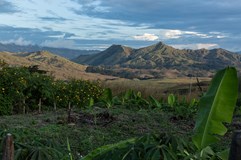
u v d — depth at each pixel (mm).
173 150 3562
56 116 10281
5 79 11688
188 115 11164
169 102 13109
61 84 13812
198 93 16328
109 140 8219
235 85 3715
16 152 3781
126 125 9562
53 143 4375
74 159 6543
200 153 3801
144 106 13039
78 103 13641
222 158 3844
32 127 8688
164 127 9711
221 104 3734
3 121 9578
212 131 3723
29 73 12797
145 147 3438
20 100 12023
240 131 2496
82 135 8320
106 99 12977
